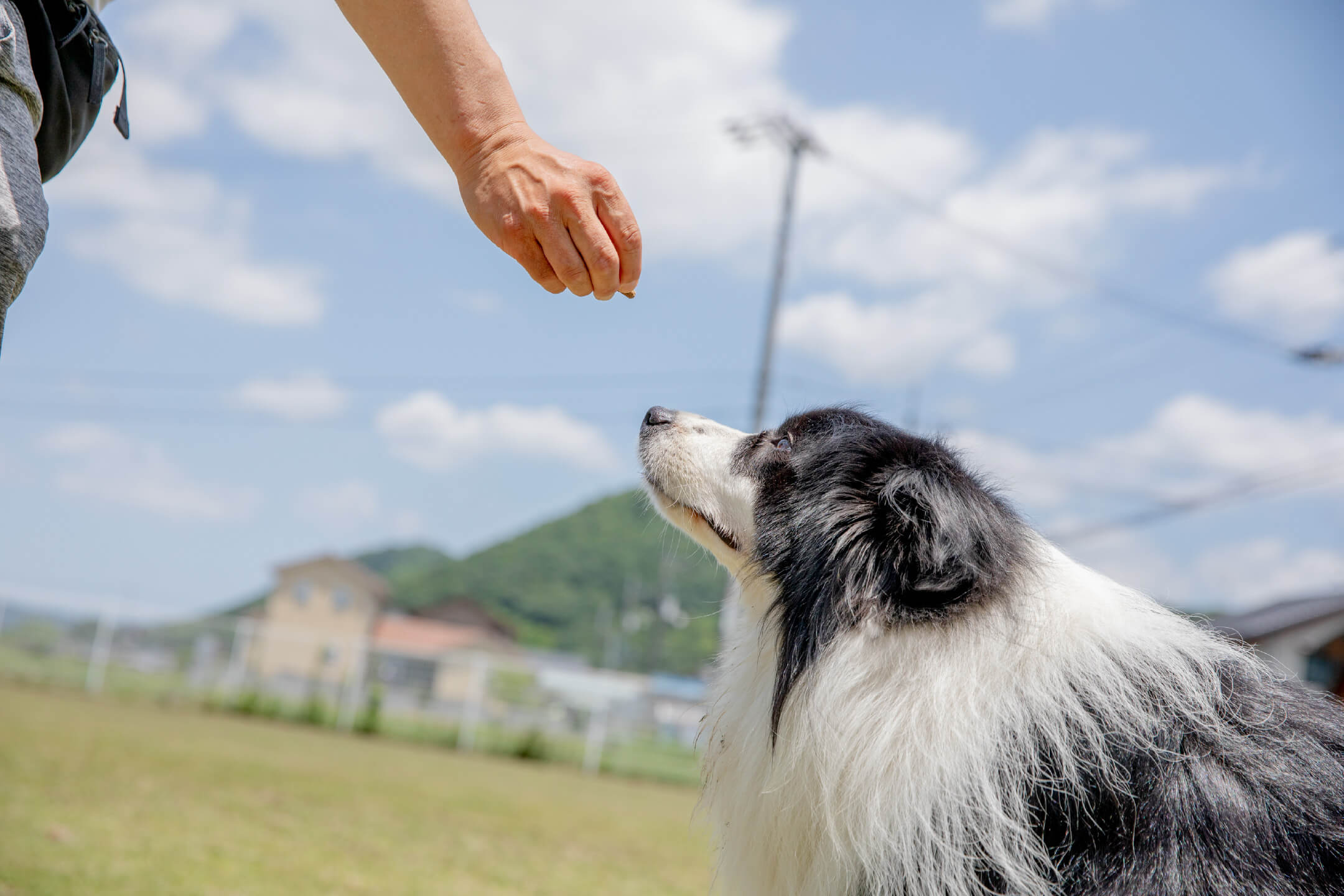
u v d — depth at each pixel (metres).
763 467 2.59
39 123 1.61
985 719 1.89
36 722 10.34
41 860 4.14
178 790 6.73
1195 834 1.68
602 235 1.79
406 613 78.62
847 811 1.97
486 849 6.04
